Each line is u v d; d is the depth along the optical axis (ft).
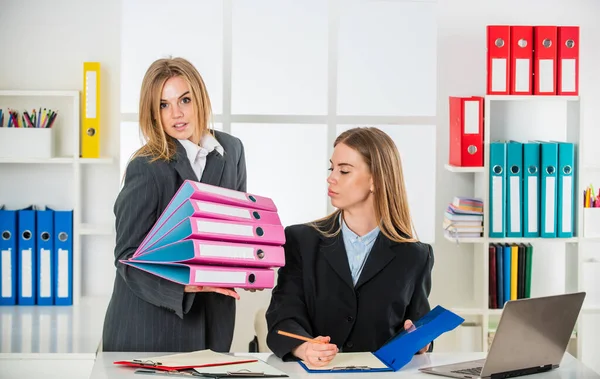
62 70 14.82
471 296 15.25
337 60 15.03
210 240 8.58
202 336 9.78
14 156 14.23
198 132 9.96
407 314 9.60
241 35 14.93
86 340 12.46
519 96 13.84
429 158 15.19
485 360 8.57
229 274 8.57
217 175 10.00
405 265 9.36
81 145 14.82
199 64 14.88
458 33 15.05
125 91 14.76
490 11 15.02
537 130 15.20
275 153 15.15
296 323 9.13
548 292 15.39
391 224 9.37
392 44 15.05
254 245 8.79
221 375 8.06
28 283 14.49
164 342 9.71
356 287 9.30
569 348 14.56
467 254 15.23
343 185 9.25
